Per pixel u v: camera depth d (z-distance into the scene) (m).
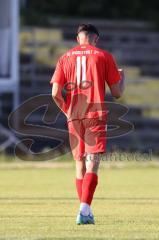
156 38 102.50
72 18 108.50
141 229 27.22
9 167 62.34
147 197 40.38
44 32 100.31
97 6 111.69
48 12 110.88
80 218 28.25
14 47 75.88
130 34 102.38
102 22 105.69
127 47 99.75
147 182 50.28
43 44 96.44
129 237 24.80
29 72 90.44
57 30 101.69
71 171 59.62
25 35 97.00
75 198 39.47
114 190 44.66
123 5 113.12
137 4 112.81
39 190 44.41
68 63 28.67
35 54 93.75
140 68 95.88
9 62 75.75
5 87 75.62
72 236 24.95
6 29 76.06
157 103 87.62
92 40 29.06
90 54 28.58
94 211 33.56
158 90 89.88
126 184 48.81
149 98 88.38
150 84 91.31
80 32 29.12
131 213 32.81
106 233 25.91
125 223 29.05
